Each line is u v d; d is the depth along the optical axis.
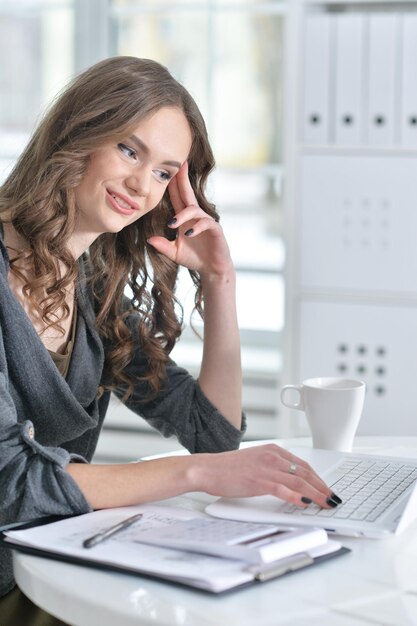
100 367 1.88
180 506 1.55
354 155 3.28
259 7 4.32
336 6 3.46
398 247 3.28
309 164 3.32
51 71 4.50
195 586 1.21
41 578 1.25
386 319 3.31
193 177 1.94
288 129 3.33
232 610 1.16
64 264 1.79
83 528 1.40
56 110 1.73
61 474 1.47
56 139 1.72
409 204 3.25
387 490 1.56
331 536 1.42
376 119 3.24
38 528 1.40
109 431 4.34
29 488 1.45
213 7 4.37
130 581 1.24
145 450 4.30
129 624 1.14
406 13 3.24
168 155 1.72
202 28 4.39
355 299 3.33
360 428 3.37
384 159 3.25
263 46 4.34
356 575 1.27
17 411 1.72
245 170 4.46
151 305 2.00
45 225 1.70
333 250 3.33
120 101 1.68
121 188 1.71
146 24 4.44
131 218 1.75
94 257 1.92
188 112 1.76
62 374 1.82
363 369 3.35
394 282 3.29
